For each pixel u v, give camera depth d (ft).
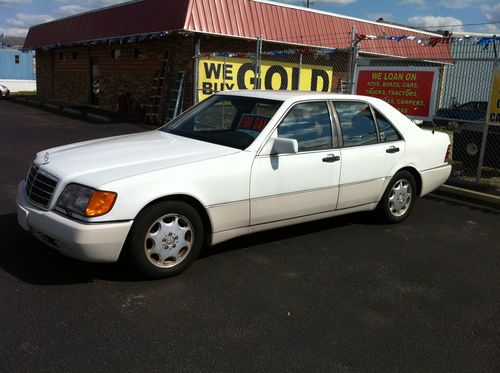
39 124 51.19
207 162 14.16
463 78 62.28
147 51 61.21
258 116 16.24
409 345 11.16
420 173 20.33
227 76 54.03
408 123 20.13
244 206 14.97
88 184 12.62
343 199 17.66
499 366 10.53
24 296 12.47
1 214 18.99
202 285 13.65
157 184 13.14
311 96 17.15
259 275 14.52
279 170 15.55
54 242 13.03
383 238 18.48
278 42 57.41
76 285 13.20
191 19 49.85
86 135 44.14
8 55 127.34
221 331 11.32
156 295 12.91
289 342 11.01
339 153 17.17
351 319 12.21
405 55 71.77
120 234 12.68
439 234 19.36
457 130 32.07
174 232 13.74
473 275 15.42
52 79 89.81
